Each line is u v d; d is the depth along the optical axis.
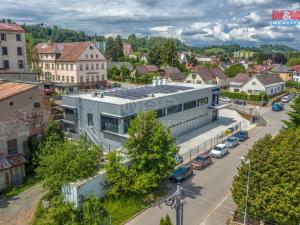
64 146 26.33
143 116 27.67
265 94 76.38
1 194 28.70
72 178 24.64
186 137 46.69
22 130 32.84
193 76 88.75
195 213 25.39
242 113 63.47
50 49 84.25
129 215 25.11
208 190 29.39
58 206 20.41
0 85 36.50
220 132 49.78
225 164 36.12
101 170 27.09
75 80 79.38
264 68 134.00
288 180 21.08
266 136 23.86
